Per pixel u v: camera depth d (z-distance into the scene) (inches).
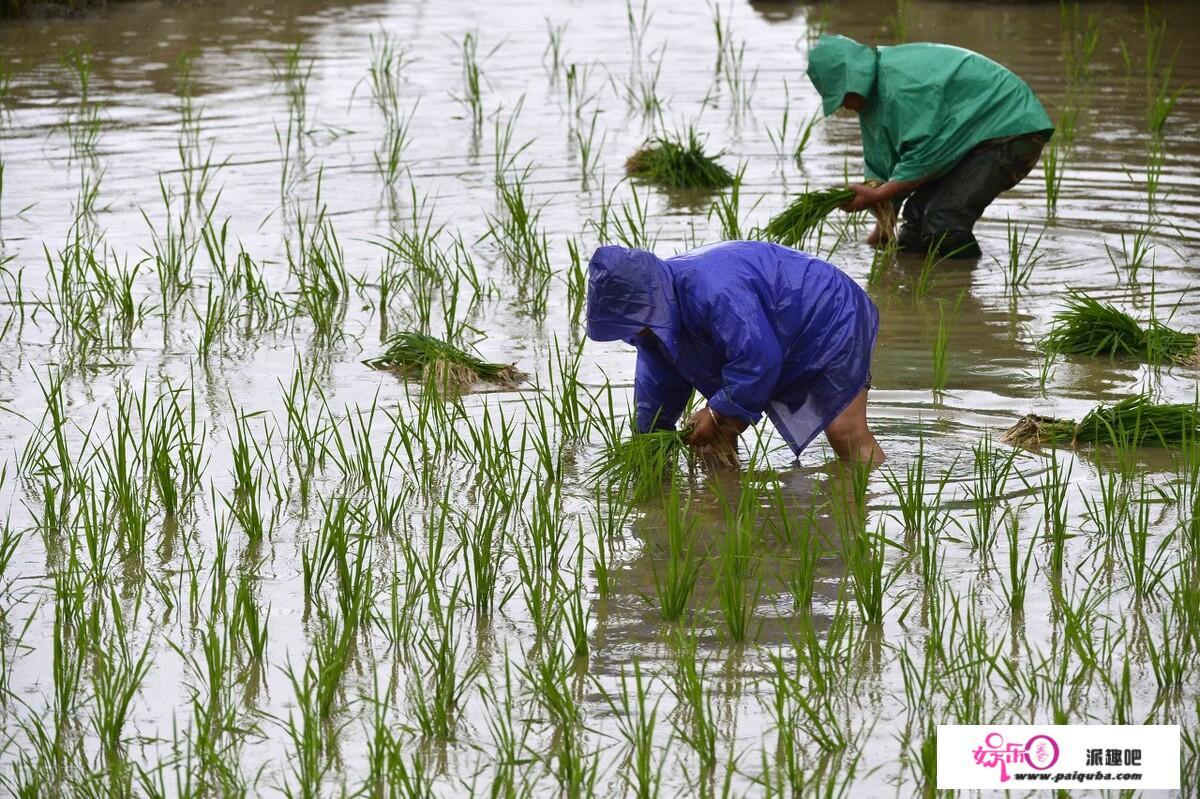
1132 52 2313.0
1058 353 1218.6
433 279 1411.2
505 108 2092.8
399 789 647.1
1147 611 804.6
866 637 787.4
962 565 863.7
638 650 781.9
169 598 842.2
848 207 1464.1
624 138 1930.4
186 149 1879.9
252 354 1248.2
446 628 791.7
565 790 665.0
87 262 1379.2
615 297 930.7
